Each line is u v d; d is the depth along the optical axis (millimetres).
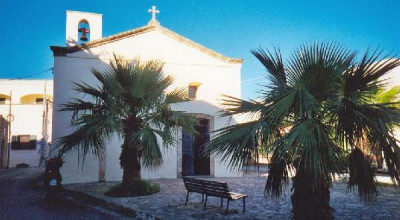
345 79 4461
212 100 15461
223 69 15828
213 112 15352
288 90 4770
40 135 27672
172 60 15203
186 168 15266
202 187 7527
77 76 13711
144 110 9852
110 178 13523
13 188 12344
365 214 6867
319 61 4512
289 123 4762
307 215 4535
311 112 4586
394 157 4090
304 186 4586
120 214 7504
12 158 26828
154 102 9656
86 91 9547
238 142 4535
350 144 4301
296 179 4711
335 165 3936
